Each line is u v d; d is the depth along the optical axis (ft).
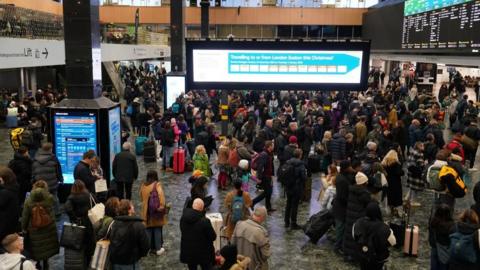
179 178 44.32
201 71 51.88
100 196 30.12
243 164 35.37
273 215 34.65
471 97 105.50
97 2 37.22
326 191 29.86
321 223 29.30
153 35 120.06
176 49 76.23
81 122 35.35
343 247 27.07
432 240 22.85
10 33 59.00
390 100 75.56
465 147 44.39
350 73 50.78
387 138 44.16
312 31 152.97
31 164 31.12
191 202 24.54
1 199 23.07
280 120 51.80
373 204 21.27
